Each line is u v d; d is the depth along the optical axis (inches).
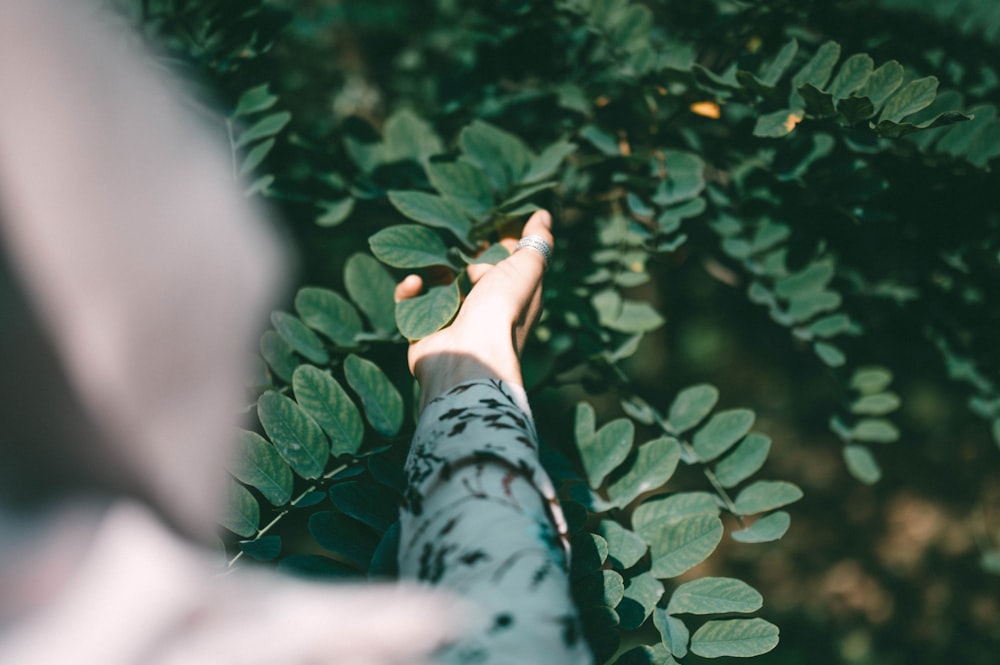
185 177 19.1
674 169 58.9
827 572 132.0
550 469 47.6
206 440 19.6
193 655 19.6
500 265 43.4
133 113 18.4
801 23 58.9
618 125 63.4
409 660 22.4
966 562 125.6
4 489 19.0
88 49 17.8
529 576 26.2
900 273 64.2
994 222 58.8
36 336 17.6
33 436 18.5
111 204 17.6
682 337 106.2
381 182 60.6
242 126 56.9
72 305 17.5
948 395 93.0
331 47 82.7
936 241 60.8
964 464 111.3
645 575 44.9
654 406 61.2
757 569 133.6
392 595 23.2
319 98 79.7
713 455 54.1
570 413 50.4
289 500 42.3
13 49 17.1
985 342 64.3
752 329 88.6
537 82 66.7
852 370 68.1
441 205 49.8
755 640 42.6
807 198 59.3
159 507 19.5
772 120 50.3
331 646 21.5
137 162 18.1
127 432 18.5
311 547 61.1
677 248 60.6
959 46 60.6
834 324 61.7
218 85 57.4
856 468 65.3
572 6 62.6
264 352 49.5
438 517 29.0
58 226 17.2
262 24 58.6
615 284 59.4
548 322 58.3
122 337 17.9
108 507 19.7
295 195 58.0
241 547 40.5
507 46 64.9
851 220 60.3
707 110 58.2
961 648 126.1
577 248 61.2
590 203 63.2
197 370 19.1
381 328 52.1
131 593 19.3
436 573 27.2
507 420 33.2
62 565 19.3
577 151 65.0
